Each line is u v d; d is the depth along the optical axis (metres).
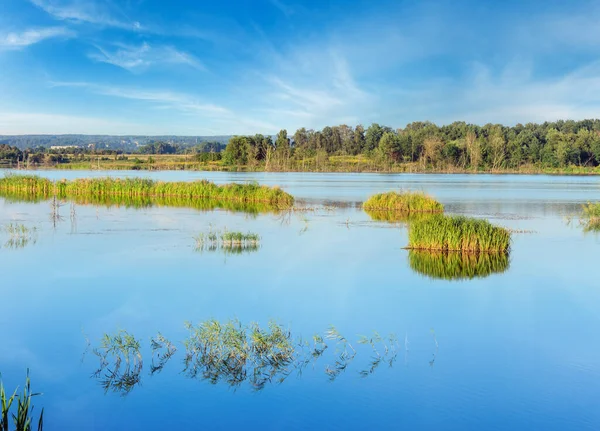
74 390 11.69
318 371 12.63
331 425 10.30
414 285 20.23
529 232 33.31
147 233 31.22
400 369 12.75
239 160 145.25
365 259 24.62
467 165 135.25
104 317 16.33
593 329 15.60
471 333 15.19
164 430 10.09
